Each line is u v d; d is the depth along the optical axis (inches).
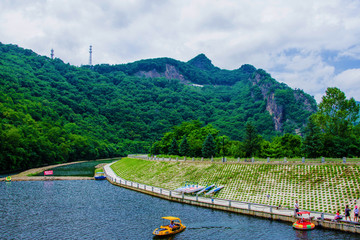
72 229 1825.8
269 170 2642.7
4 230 1787.6
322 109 3213.6
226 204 2261.3
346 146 2878.9
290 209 2063.2
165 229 1722.4
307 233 1701.5
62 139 7106.3
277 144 3703.3
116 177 4035.4
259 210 2055.9
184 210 2251.5
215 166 3097.9
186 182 3011.8
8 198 2679.6
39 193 2945.4
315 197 2142.0
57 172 4815.5
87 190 3134.8
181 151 4247.0
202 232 1765.5
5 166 4515.3
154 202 2532.0
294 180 2394.2
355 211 1736.0
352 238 1603.1
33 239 1648.6
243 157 3550.7
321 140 3031.5
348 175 2214.6
